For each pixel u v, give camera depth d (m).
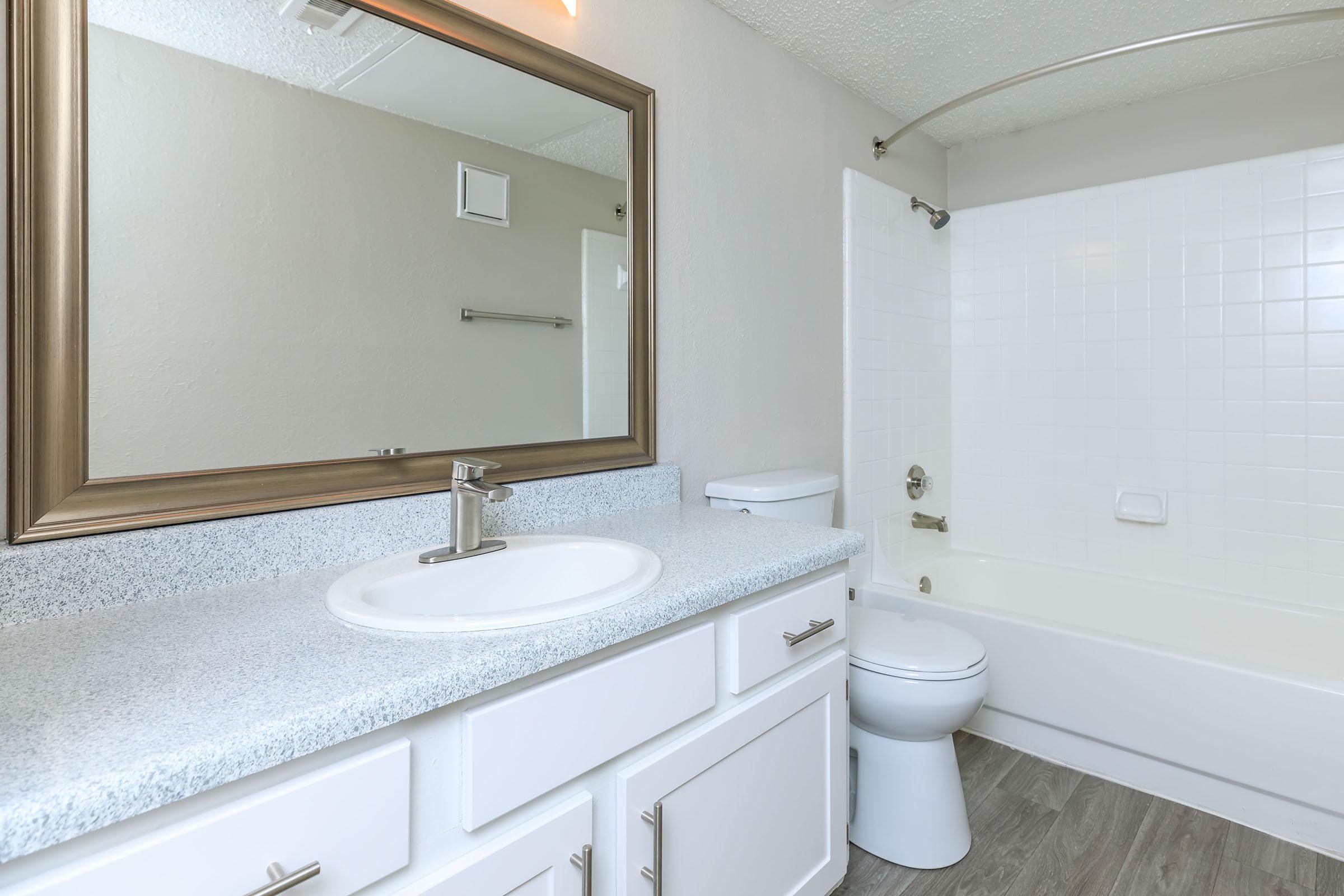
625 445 1.59
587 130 1.50
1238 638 2.23
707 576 1.03
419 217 1.23
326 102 1.11
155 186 0.94
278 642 0.77
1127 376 2.54
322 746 0.60
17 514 0.85
